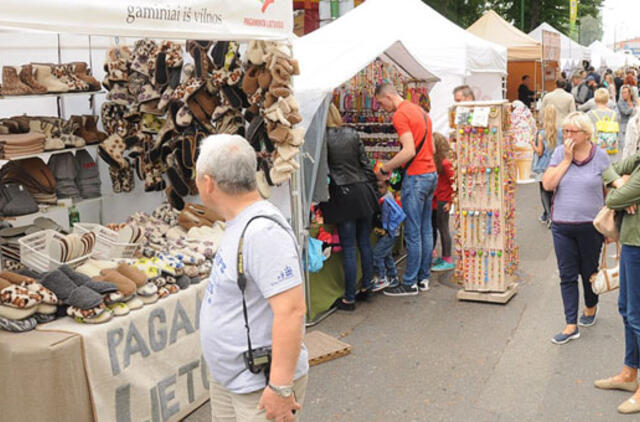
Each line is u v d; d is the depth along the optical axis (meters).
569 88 17.88
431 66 9.33
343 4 11.80
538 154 8.20
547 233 8.06
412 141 5.50
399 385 4.11
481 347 4.66
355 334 5.01
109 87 5.14
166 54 4.84
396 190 6.25
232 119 4.79
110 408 3.18
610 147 7.50
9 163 4.51
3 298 3.05
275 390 2.06
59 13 2.65
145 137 5.21
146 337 3.40
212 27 3.50
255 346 2.15
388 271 6.04
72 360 2.97
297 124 4.71
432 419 3.67
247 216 2.13
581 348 4.54
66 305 3.28
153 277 3.55
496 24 15.56
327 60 5.62
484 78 11.02
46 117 4.57
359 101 6.98
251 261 2.07
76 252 3.64
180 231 4.73
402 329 5.07
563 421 3.59
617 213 3.59
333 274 5.59
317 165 4.99
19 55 4.79
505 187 5.45
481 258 5.59
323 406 3.87
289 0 4.27
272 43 4.30
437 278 6.44
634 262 3.50
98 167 5.29
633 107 10.91
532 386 4.02
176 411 3.59
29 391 2.92
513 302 5.62
